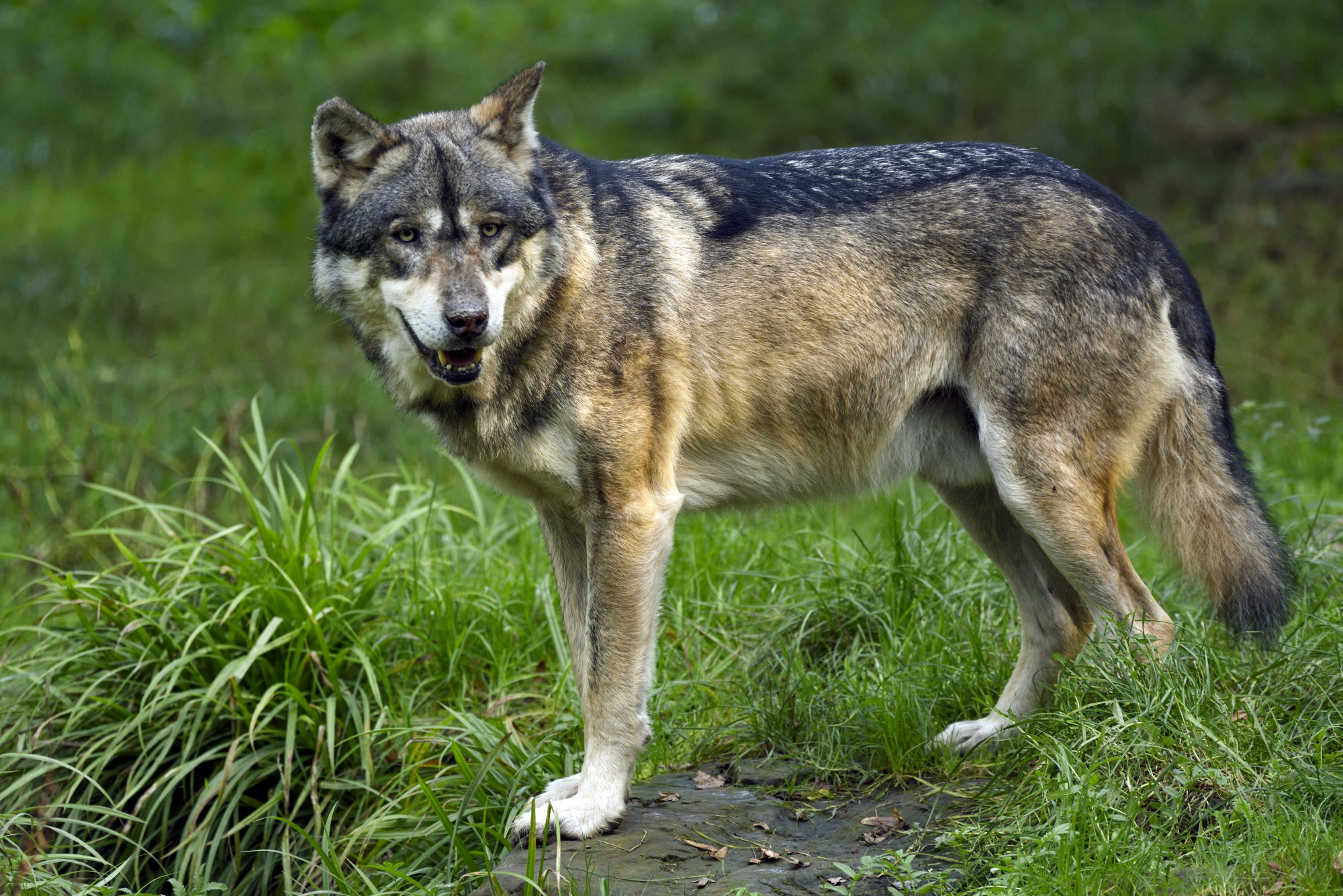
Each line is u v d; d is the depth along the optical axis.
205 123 26.75
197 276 20.72
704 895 6.25
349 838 7.80
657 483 7.43
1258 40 24.05
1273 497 11.27
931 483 8.55
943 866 6.39
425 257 6.94
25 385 16.06
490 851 7.44
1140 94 23.02
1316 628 7.83
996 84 24.09
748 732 8.38
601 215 7.45
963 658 8.77
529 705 9.33
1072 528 7.59
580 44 27.28
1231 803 6.28
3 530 13.01
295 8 31.81
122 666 9.02
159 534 12.25
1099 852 5.82
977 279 7.71
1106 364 7.62
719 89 25.19
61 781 8.70
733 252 7.67
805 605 9.89
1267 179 20.75
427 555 10.52
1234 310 17.44
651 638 7.32
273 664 8.94
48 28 30.39
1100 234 7.71
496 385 7.21
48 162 25.25
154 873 8.61
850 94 24.59
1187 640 7.89
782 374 7.75
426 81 26.92
